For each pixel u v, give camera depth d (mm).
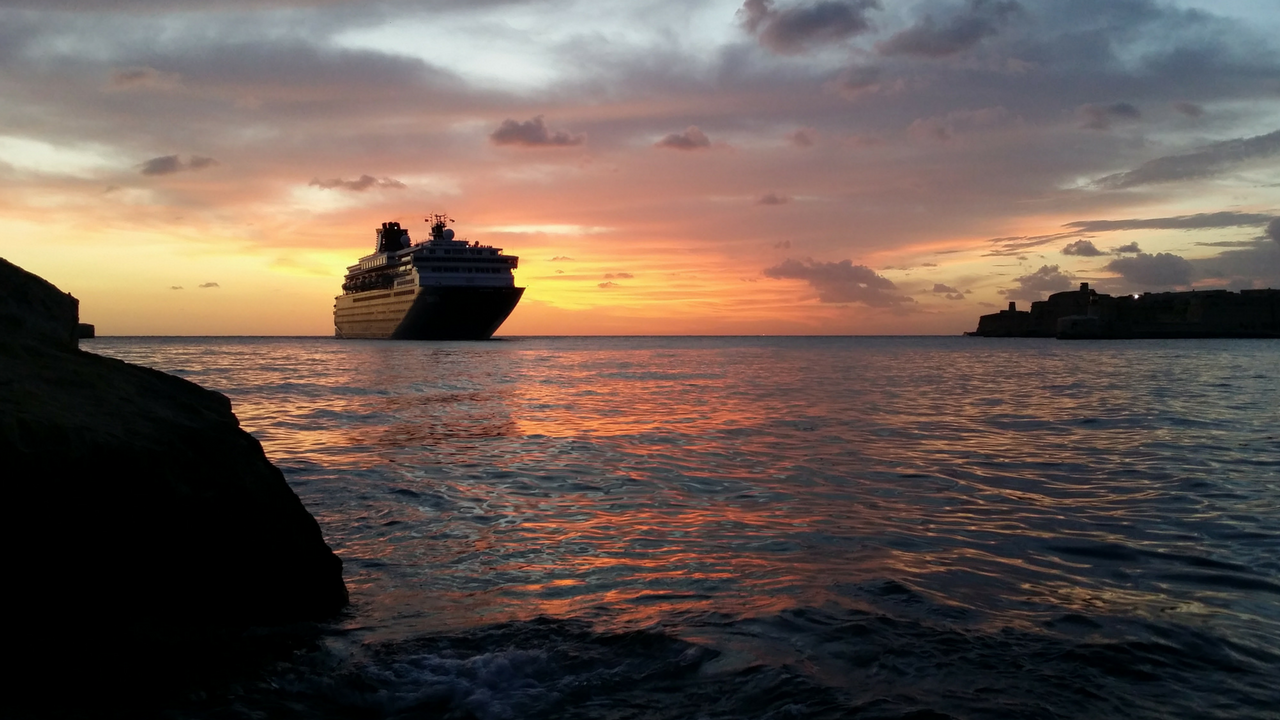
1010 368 54438
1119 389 31078
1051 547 7664
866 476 11852
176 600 5320
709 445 15547
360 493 10742
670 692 4531
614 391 31859
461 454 14352
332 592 6180
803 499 10234
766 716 4168
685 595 6352
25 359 5555
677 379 41500
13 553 4566
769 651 5066
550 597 6402
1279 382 34656
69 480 4766
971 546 7754
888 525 8711
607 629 5562
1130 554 7363
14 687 4281
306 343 176000
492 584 6801
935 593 6250
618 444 15766
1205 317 187875
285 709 4379
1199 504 9523
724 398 28016
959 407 23719
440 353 83688
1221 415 20141
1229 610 5781
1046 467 12484
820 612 5805
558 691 4590
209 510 5426
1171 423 18391
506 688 4641
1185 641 5148
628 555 7656
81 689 4398
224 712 4305
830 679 4613
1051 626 5465
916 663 4820
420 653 5211
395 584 6824
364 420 20141
